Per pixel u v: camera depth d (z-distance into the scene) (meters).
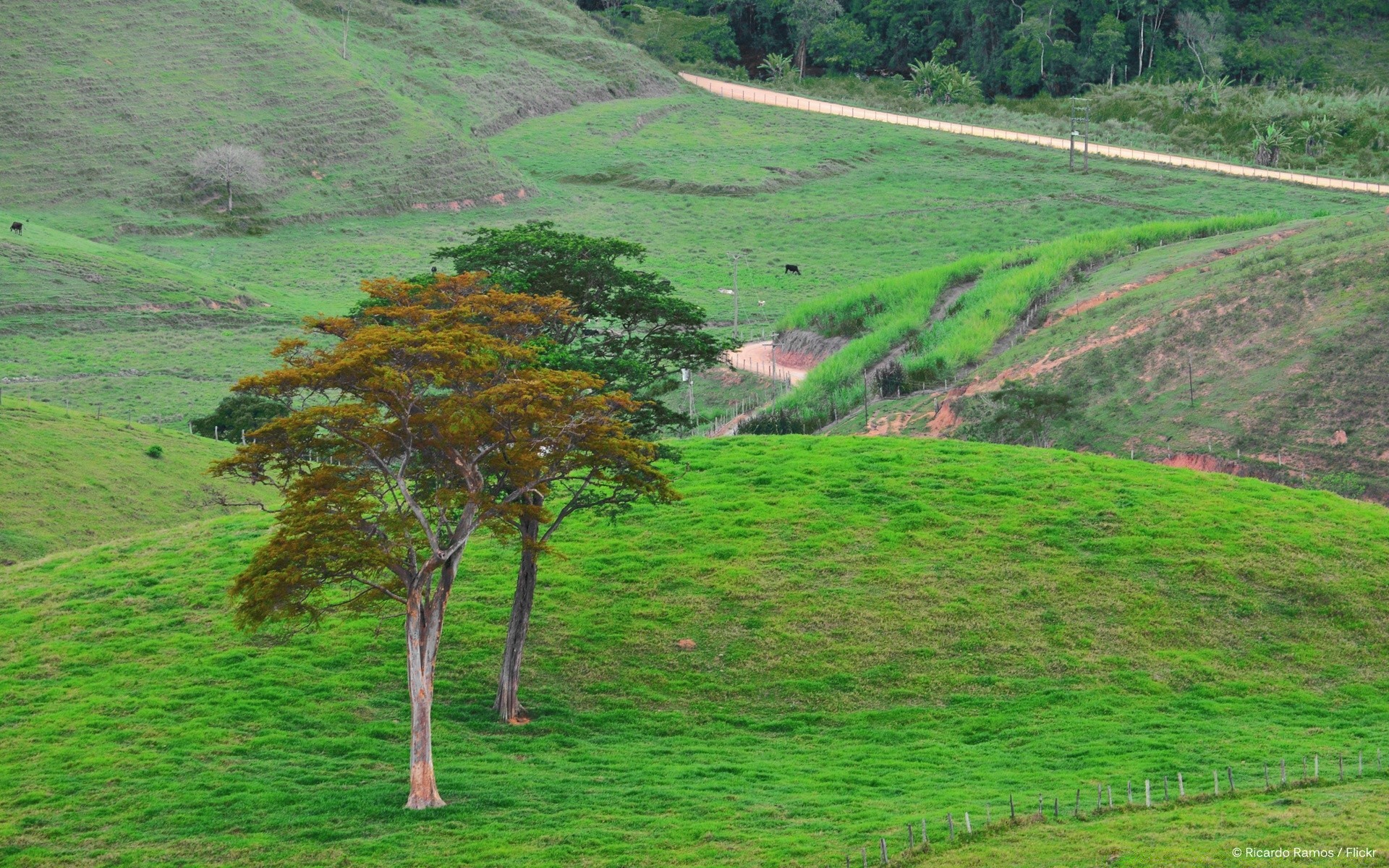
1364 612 55.09
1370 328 95.06
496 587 56.53
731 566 57.97
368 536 40.25
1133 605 55.06
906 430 102.12
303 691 47.84
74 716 45.47
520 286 53.09
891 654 51.75
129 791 39.88
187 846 36.47
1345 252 104.81
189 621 54.00
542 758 43.50
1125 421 96.19
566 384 41.81
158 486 88.19
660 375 54.84
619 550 59.78
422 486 44.47
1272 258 109.81
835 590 56.06
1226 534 60.91
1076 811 36.41
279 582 39.50
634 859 34.69
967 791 39.19
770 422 108.00
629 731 46.47
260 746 43.41
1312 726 46.34
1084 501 63.78
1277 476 86.69
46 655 51.38
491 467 43.53
